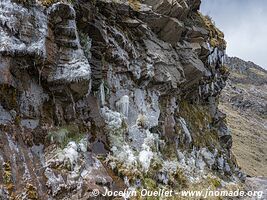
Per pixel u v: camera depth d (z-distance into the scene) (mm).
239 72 130125
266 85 123188
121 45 13266
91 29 11992
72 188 8641
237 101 89500
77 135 10000
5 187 7441
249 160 45594
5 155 7812
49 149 8961
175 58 16438
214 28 22656
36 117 9062
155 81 14859
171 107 16188
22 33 8852
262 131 71750
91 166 9664
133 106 13359
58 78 9594
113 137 11414
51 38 9586
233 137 56531
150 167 12047
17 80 8773
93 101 11438
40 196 7984
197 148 17938
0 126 8055
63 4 9805
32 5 9211
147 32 15109
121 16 14016
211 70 21547
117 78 13000
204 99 22375
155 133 14086
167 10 16031
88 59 11547
